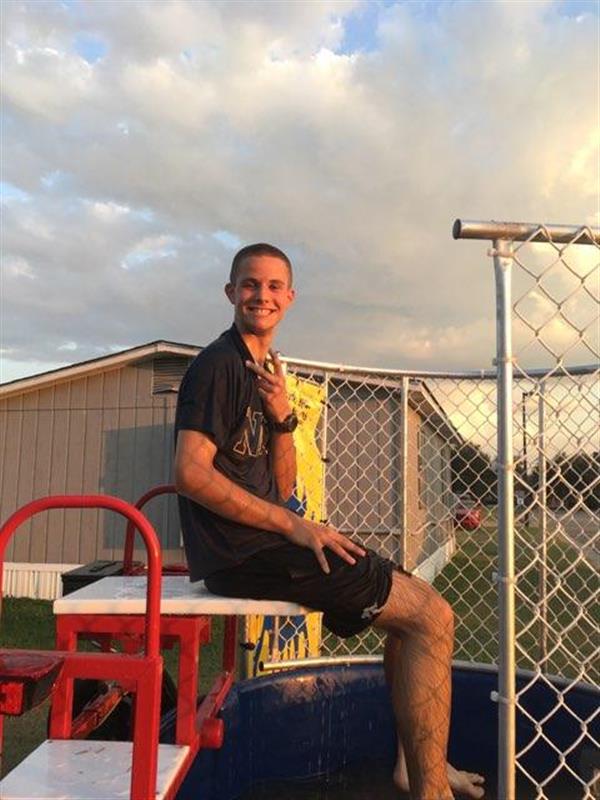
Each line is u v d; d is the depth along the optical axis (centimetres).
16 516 164
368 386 510
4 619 819
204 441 195
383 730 361
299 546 195
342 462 862
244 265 224
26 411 1070
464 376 382
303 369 398
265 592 199
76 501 166
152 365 1051
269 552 196
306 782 336
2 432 1072
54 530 1044
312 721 349
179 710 202
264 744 335
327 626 205
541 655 347
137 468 1040
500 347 176
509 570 171
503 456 173
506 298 177
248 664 363
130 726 272
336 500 862
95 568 304
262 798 317
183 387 204
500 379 175
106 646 232
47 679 148
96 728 253
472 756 345
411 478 877
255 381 216
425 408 559
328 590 193
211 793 299
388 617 196
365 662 370
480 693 348
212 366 201
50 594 1032
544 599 280
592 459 306
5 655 159
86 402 1059
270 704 340
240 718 323
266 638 380
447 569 1195
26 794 163
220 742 229
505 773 167
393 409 802
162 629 205
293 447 237
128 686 206
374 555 202
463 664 359
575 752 321
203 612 199
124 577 258
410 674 194
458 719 350
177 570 294
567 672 454
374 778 339
